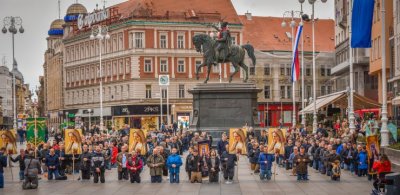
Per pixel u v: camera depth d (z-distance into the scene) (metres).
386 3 74.75
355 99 65.69
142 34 122.81
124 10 129.38
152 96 122.81
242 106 64.25
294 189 35.34
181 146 58.03
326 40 144.75
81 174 42.75
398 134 46.19
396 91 68.81
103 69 130.88
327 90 140.25
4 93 197.38
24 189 36.94
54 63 165.25
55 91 163.62
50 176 41.41
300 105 138.62
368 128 45.28
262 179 39.81
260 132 64.00
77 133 41.62
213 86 64.50
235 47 65.12
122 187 37.25
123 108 123.94
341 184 37.25
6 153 42.50
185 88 124.44
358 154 40.91
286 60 138.12
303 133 58.41
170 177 38.88
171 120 122.50
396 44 67.81
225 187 36.53
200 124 64.38
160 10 124.62
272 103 136.38
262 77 135.62
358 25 43.56
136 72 122.31
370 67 81.94
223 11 129.38
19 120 110.19
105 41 129.62
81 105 138.25
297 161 39.53
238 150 39.00
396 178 23.75
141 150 42.22
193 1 128.50
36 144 44.12
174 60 124.25
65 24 153.25
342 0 109.44
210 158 38.78
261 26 142.38
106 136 54.75
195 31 125.19
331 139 45.44
